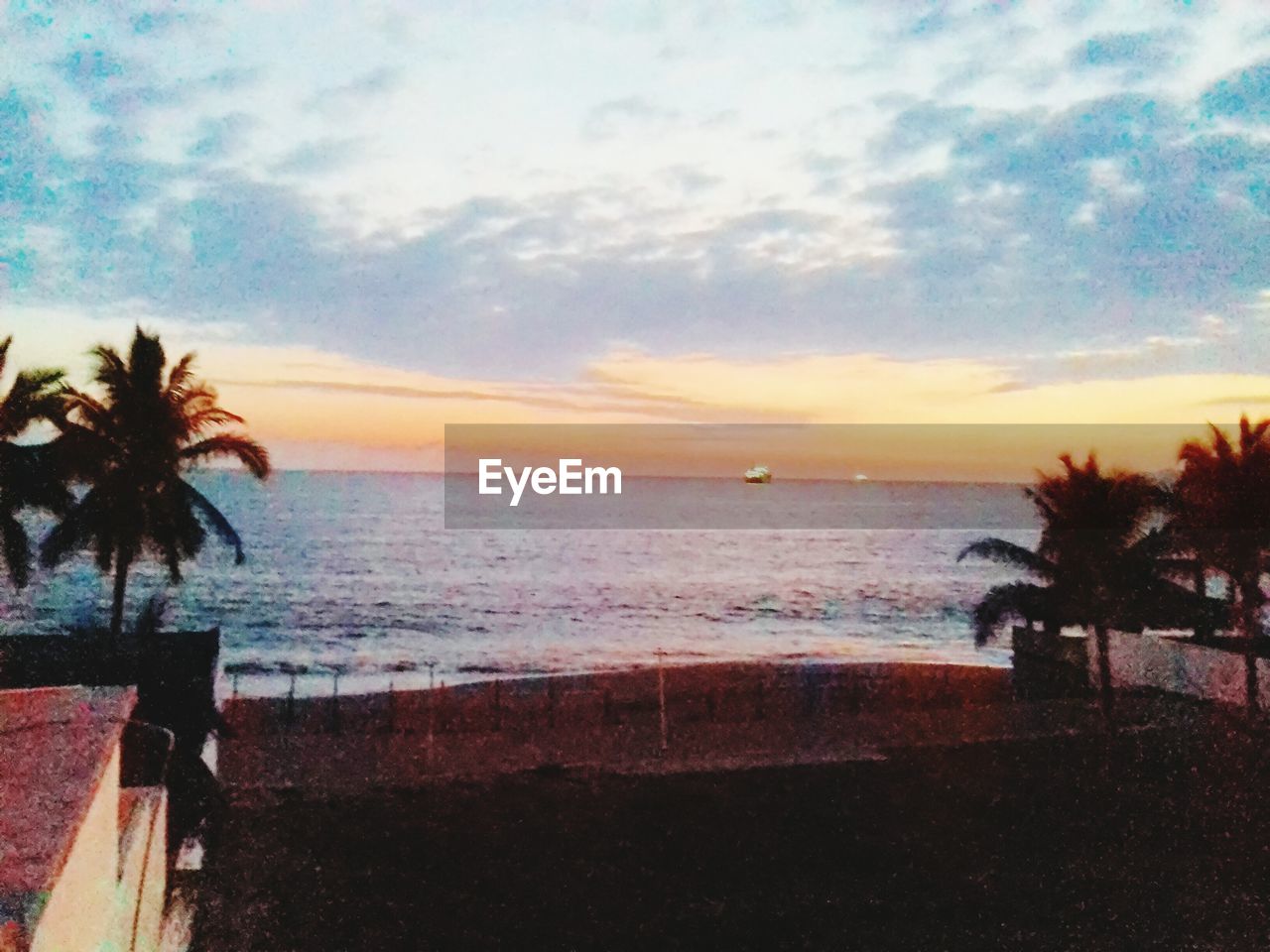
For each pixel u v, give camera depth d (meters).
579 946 14.64
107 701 6.78
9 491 24.30
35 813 5.02
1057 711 28.64
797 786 23.62
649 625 68.19
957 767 24.80
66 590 57.84
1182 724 26.02
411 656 56.91
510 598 73.81
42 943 4.20
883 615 70.81
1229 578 27.89
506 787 23.30
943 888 17.23
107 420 26.11
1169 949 14.95
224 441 27.53
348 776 23.14
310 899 15.94
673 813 21.62
